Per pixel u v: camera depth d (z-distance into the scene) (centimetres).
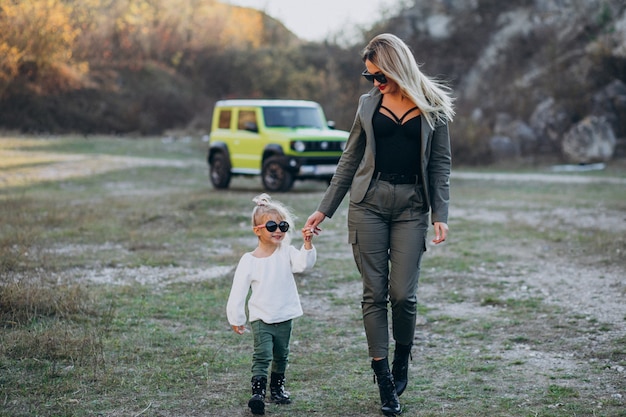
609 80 3594
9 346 541
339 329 638
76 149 3158
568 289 795
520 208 1531
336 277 860
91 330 602
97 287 773
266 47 5797
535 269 909
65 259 934
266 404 452
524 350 578
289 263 452
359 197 440
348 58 4691
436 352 577
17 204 1464
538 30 4453
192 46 5675
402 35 4919
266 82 5328
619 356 552
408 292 434
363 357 557
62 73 4581
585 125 3194
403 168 439
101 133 4438
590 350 569
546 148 3406
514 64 4406
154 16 5612
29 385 471
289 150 1766
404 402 457
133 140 3784
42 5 4362
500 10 4891
